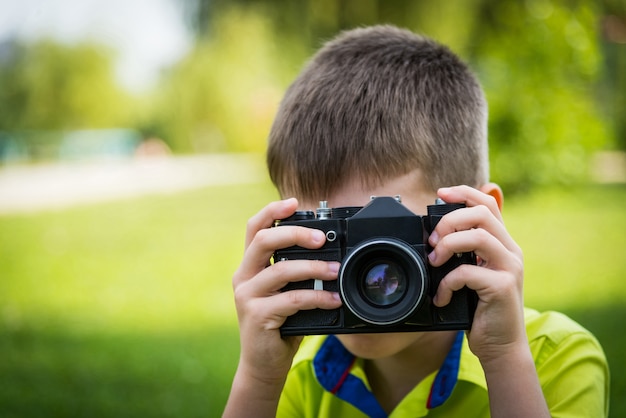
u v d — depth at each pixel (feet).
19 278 26.73
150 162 75.20
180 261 28.14
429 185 6.41
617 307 18.12
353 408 6.71
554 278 21.61
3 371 16.42
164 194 49.44
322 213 5.69
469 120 6.97
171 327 19.57
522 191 37.04
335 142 6.34
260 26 42.70
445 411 6.39
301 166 6.44
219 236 33.06
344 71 6.93
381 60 7.02
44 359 17.29
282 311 5.54
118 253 30.45
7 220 40.57
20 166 75.25
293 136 6.60
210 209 41.81
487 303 5.34
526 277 21.86
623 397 12.51
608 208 33.32
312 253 5.61
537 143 36.81
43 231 36.55
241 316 5.75
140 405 14.19
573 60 37.99
